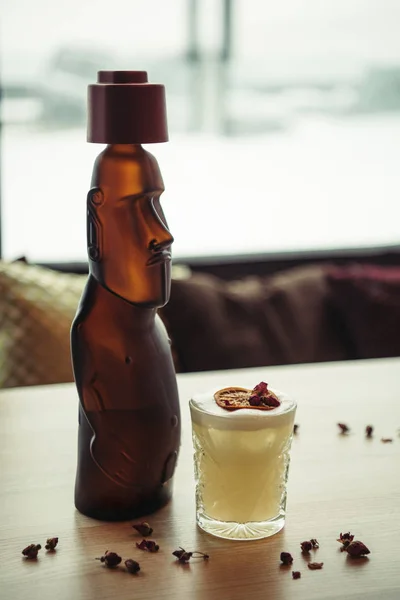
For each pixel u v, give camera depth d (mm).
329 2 2057
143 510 833
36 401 1044
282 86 2070
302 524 823
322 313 1657
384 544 799
